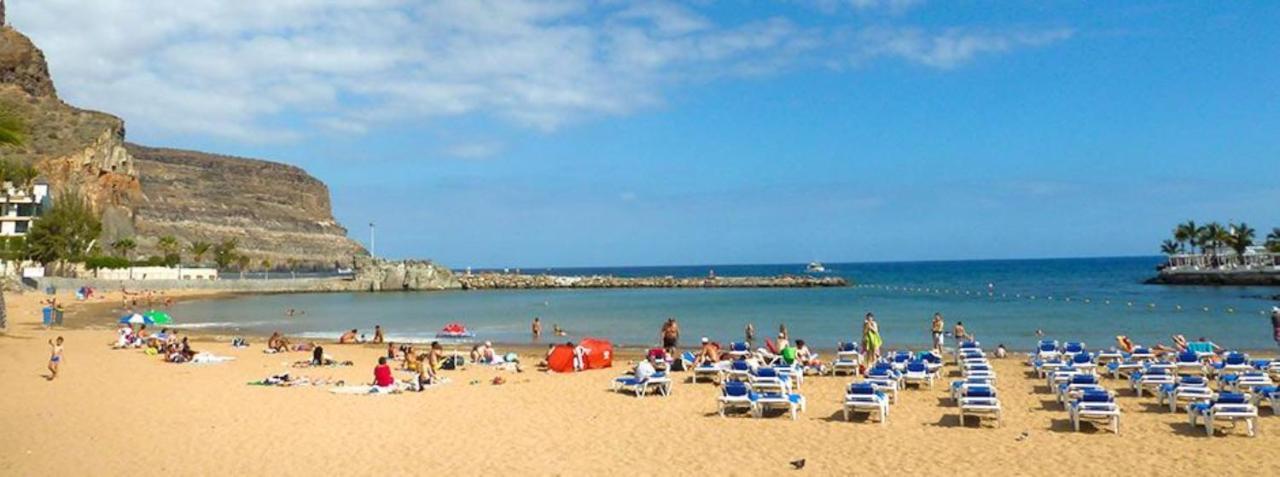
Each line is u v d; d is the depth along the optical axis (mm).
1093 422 17562
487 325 53375
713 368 23469
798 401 18500
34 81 167500
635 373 23078
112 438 16406
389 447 15734
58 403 20219
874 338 27375
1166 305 67812
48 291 83250
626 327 50969
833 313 62250
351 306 78188
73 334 41875
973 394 17453
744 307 71750
